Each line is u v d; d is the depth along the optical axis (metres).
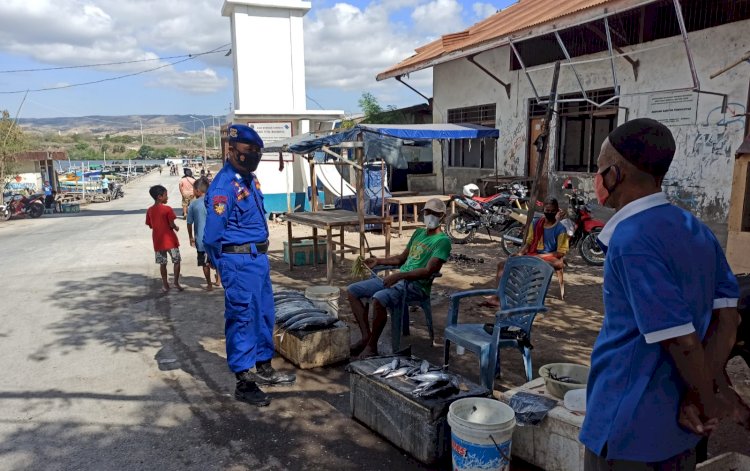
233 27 15.40
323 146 8.59
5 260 10.70
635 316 1.52
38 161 28.75
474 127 12.39
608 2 7.85
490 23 14.88
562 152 11.77
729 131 8.14
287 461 3.32
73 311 6.68
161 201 7.37
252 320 4.15
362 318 5.07
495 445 2.71
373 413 3.61
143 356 5.11
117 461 3.34
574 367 3.44
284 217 8.80
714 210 8.45
